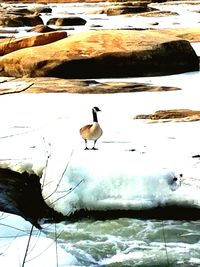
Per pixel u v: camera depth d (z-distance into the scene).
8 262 6.54
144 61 18.23
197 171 8.64
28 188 8.84
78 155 9.00
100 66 17.92
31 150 9.59
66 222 8.35
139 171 8.58
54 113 12.59
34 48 18.95
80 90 15.36
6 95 14.92
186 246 7.54
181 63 18.84
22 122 11.73
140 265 7.07
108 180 8.55
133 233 7.95
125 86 15.65
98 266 7.02
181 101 13.80
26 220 8.14
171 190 8.43
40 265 6.56
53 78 17.38
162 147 9.75
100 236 7.89
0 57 19.72
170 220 8.33
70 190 8.45
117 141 10.14
